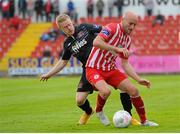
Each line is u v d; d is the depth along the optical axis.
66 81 66.00
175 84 56.56
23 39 89.31
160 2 90.06
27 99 44.03
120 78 25.58
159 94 45.56
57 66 27.62
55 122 29.05
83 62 26.95
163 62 77.75
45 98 44.41
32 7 91.00
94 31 26.84
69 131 24.81
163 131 23.75
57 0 89.88
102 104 26.12
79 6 92.12
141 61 78.12
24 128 26.55
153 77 70.56
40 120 30.20
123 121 25.20
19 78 76.94
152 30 87.75
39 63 81.12
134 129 24.72
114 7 91.38
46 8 89.94
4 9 91.31
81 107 27.33
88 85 26.83
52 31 88.62
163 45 86.25
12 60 81.69
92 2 90.06
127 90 25.48
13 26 90.56
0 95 48.47
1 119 31.27
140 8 90.19
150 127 25.36
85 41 26.70
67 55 27.39
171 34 87.19
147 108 35.25
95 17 92.75
